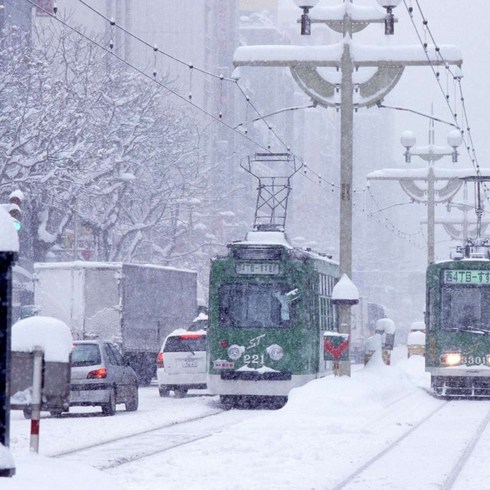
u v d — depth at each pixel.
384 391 71.31
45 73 139.00
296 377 72.31
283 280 73.19
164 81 182.62
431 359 80.69
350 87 76.56
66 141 132.62
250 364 72.62
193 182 175.12
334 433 50.78
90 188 140.88
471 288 80.81
